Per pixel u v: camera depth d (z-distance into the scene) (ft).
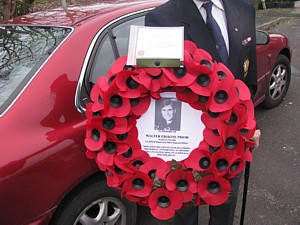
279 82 14.46
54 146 6.45
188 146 5.15
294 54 22.50
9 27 8.68
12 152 6.05
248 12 5.83
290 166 10.98
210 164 5.07
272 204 9.39
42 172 6.30
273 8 46.09
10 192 5.97
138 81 4.77
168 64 4.68
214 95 4.83
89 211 7.47
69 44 7.32
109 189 7.36
